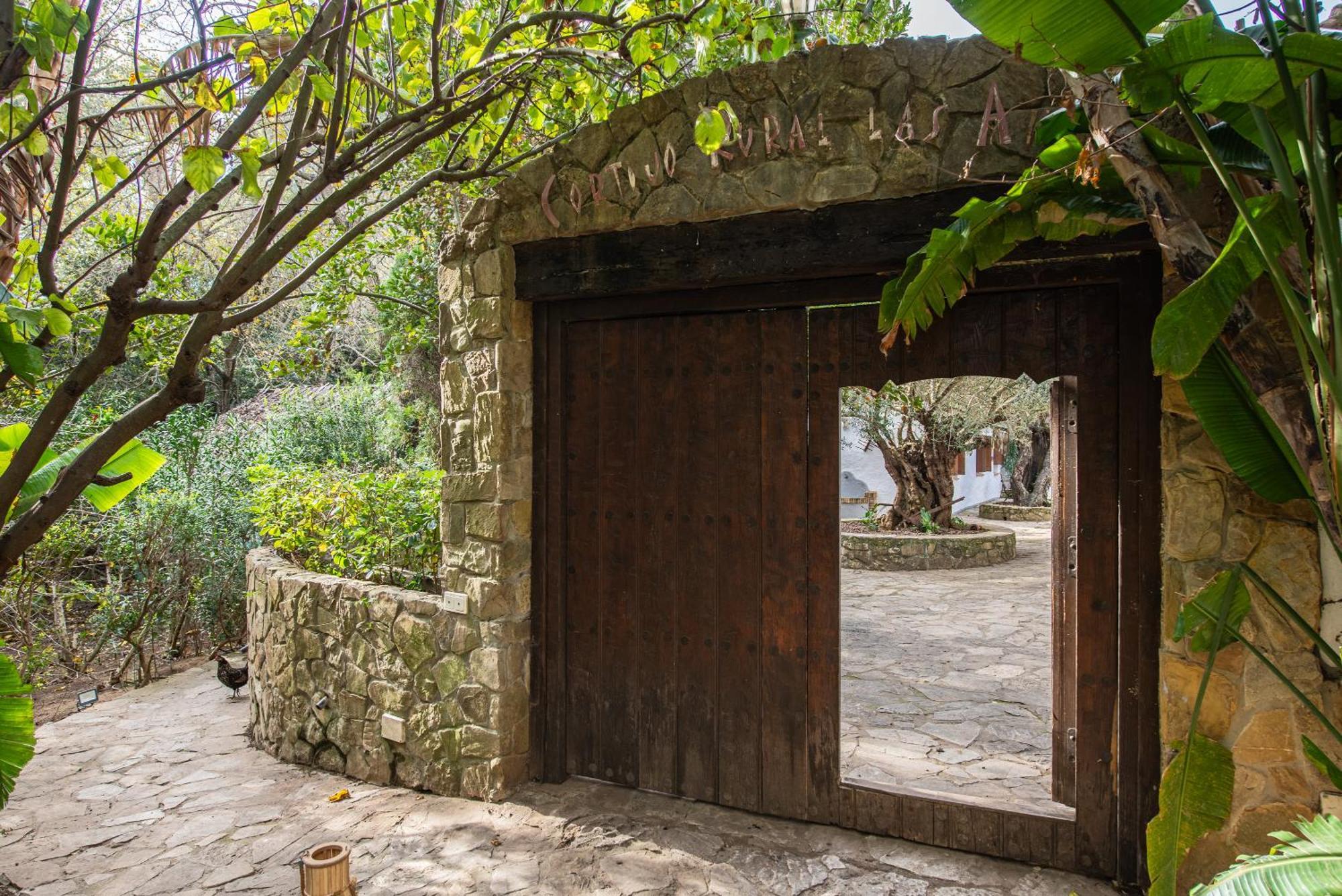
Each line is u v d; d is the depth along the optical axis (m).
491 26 3.86
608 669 4.05
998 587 10.02
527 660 4.15
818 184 3.31
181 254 6.42
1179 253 2.15
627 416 3.99
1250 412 2.37
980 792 4.13
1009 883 3.15
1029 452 18.06
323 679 4.59
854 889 3.15
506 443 4.04
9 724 2.35
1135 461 3.05
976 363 3.31
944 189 3.14
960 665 6.58
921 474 12.38
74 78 2.06
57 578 7.11
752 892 3.15
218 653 7.11
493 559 4.00
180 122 2.35
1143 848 3.05
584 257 3.86
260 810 4.02
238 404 11.25
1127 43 1.91
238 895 3.25
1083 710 3.17
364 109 3.60
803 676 3.64
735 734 3.77
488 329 4.04
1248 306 2.18
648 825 3.66
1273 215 2.09
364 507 5.47
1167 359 2.07
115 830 3.82
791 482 3.65
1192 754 2.35
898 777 4.33
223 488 7.46
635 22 3.51
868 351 3.50
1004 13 1.90
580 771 4.13
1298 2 2.08
